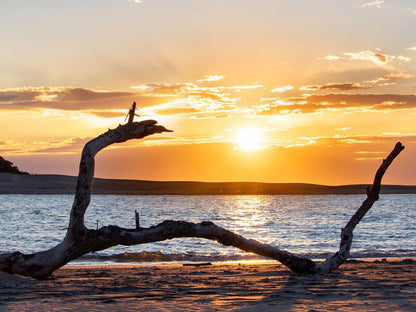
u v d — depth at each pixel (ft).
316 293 26.45
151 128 36.24
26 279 33.99
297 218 176.96
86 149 33.91
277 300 24.23
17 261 33.35
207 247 73.56
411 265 46.57
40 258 33.45
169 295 26.00
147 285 31.12
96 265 53.52
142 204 315.99
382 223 141.38
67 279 35.65
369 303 23.07
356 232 110.01
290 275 37.96
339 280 33.30
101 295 26.40
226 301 24.02
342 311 21.03
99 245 34.09
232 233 36.73
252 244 37.09
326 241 89.71
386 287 28.96
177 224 35.50
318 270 38.58
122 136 35.29
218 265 50.31
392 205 305.94
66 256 33.71
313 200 424.05
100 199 406.00
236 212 227.61
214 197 508.94
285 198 488.44
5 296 25.99
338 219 166.20
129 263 56.34
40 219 157.58
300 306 22.38
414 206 288.51
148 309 21.68
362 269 42.42
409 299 24.26
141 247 73.87
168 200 400.26
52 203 288.92
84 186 33.53
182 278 36.47
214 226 36.17
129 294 26.63
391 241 89.81
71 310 21.50
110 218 183.21
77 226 33.35
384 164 41.14
